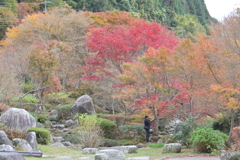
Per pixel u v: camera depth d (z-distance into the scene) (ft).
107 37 53.98
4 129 40.63
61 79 78.74
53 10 91.76
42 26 81.35
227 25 36.06
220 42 36.04
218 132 36.50
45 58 57.41
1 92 47.57
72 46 78.28
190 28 168.86
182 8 201.05
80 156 35.14
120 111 67.92
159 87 42.11
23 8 128.57
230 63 34.22
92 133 43.75
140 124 56.54
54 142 45.52
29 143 36.11
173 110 46.65
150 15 170.71
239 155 27.58
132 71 43.93
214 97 36.65
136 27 61.00
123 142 49.93
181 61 39.06
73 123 59.47
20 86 57.88
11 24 116.88
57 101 74.84
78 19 86.38
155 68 40.16
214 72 36.78
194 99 40.52
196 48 38.96
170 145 37.40
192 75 38.75
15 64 58.29
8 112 45.21
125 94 50.70
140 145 45.83
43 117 60.13
